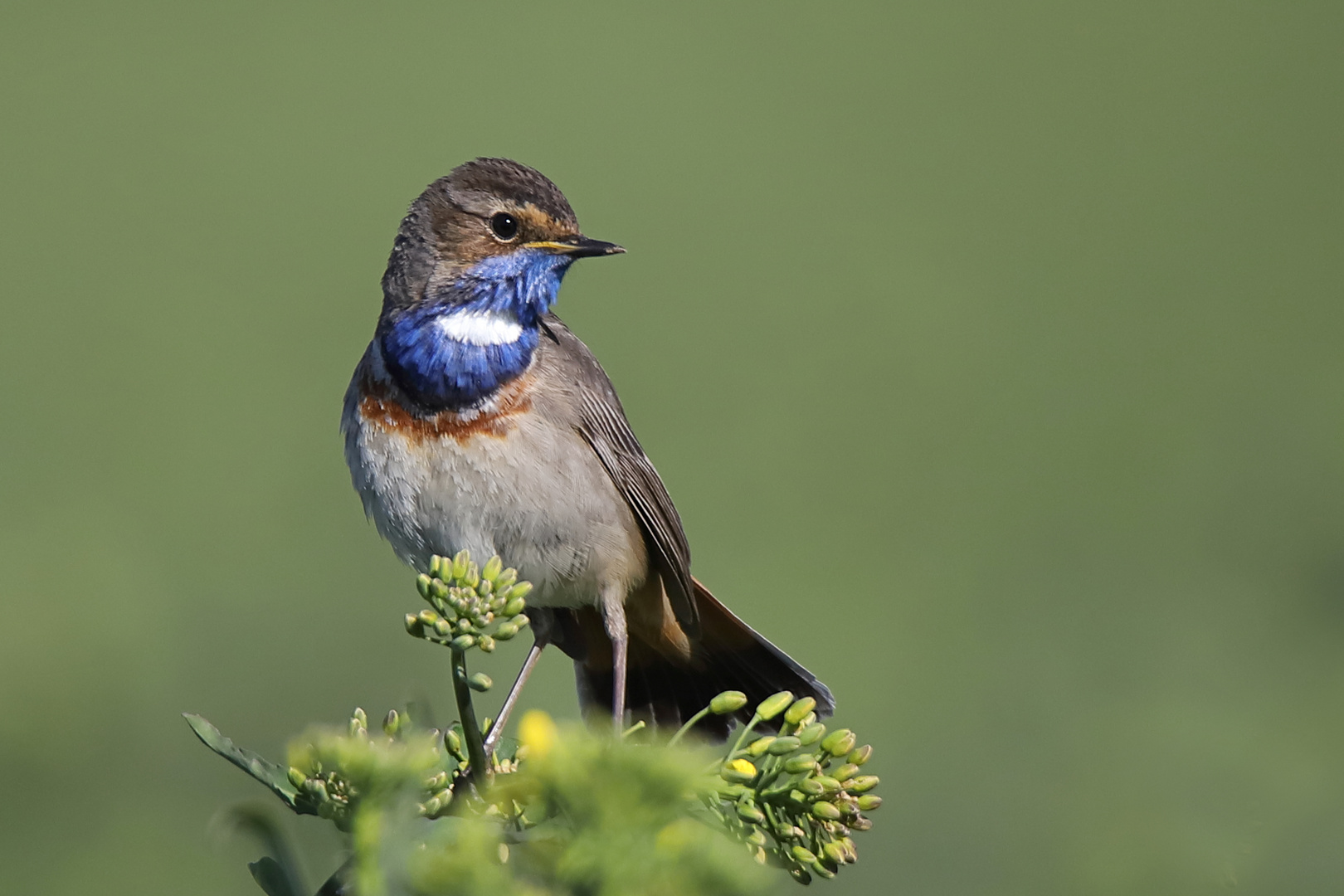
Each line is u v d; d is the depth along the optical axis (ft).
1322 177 102.17
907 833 40.37
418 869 16.66
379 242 89.61
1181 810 38.42
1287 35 118.73
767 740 20.02
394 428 33.17
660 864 15.81
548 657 50.85
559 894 15.87
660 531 34.60
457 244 33.35
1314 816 37.68
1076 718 43.09
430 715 20.52
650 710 36.19
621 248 33.86
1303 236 94.27
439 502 33.24
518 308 33.73
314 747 17.40
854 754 20.13
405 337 33.27
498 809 19.67
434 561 20.45
